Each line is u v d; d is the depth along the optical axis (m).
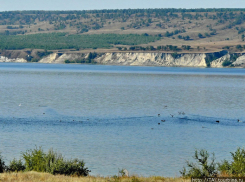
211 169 50.81
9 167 53.97
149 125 113.31
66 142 88.25
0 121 113.25
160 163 72.50
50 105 155.25
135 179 46.59
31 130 101.00
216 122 120.44
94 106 154.88
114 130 104.38
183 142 91.00
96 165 70.06
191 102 177.88
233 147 86.56
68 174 50.56
